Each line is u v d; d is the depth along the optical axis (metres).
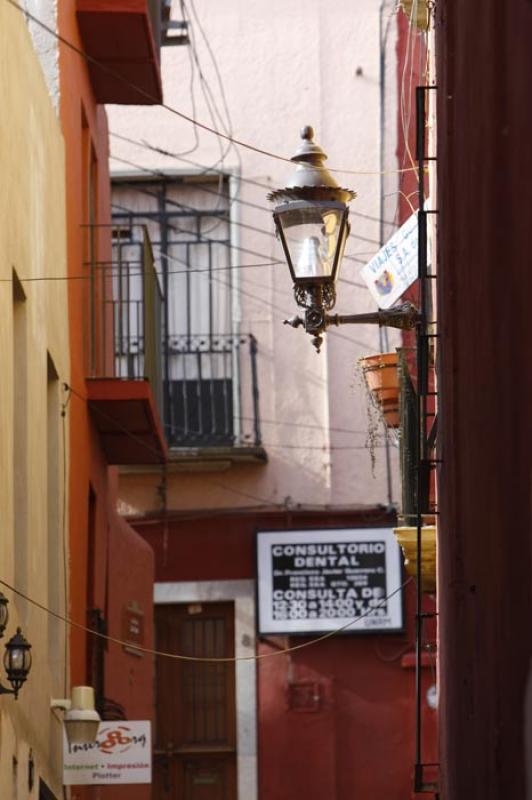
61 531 21.55
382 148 33.81
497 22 11.14
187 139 34.41
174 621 32.91
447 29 14.62
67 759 20.78
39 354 19.94
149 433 25.83
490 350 11.55
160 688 32.75
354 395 33.25
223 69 34.50
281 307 33.94
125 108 34.53
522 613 10.55
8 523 17.27
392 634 32.25
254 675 32.44
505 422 10.96
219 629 32.88
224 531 32.97
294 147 34.22
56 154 22.02
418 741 17.80
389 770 31.88
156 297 26.73
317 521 32.97
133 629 28.23
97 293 25.88
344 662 32.34
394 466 32.97
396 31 34.16
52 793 20.05
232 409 33.62
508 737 11.20
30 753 18.25
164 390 33.78
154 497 33.03
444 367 15.12
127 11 24.56
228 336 33.84
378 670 32.25
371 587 32.50
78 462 23.45
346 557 32.59
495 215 11.21
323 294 17.30
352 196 17.38
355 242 33.53
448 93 14.48
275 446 33.31
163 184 34.44
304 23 34.47
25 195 19.11
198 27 34.59
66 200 23.17
